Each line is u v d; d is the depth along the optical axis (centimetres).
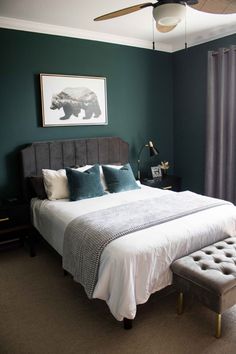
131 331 195
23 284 259
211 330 194
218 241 239
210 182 414
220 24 358
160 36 403
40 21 329
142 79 434
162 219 231
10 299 237
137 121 439
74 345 184
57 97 357
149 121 453
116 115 415
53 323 206
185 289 196
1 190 338
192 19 338
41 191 321
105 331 196
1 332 198
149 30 372
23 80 336
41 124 354
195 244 221
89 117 386
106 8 292
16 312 220
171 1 191
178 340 186
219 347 179
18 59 330
